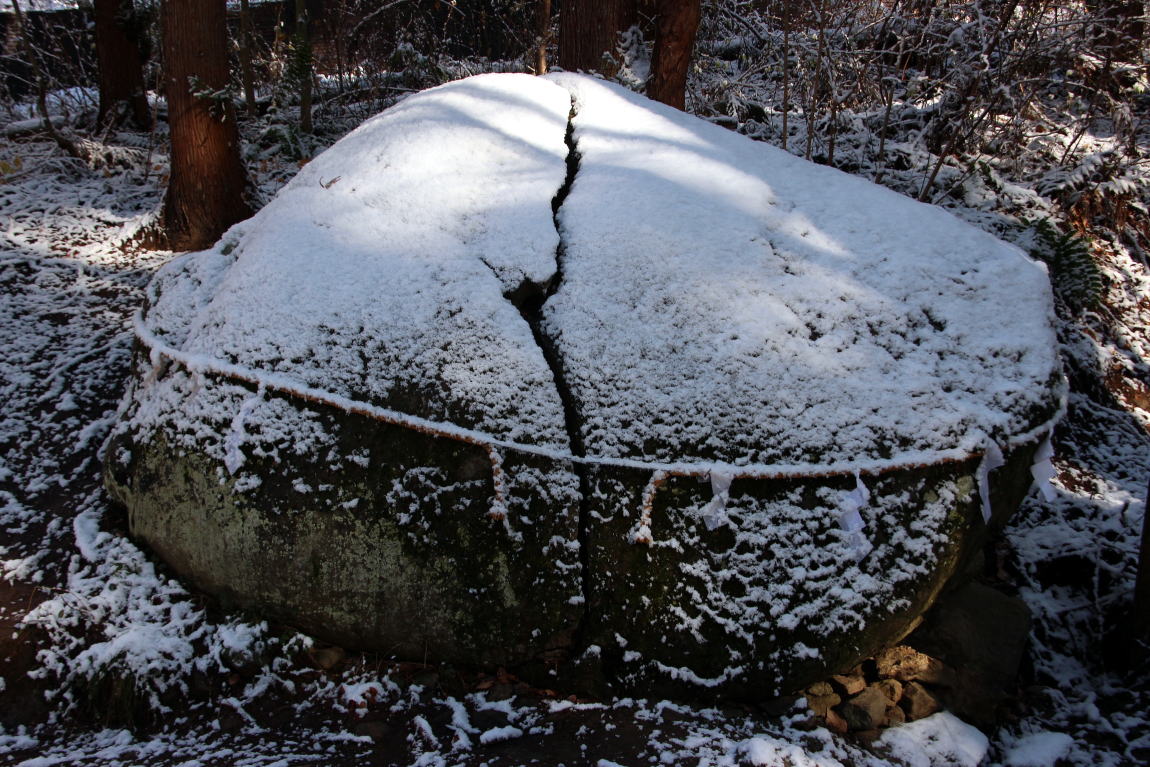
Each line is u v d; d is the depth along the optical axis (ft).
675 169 11.56
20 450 13.14
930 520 9.66
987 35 20.22
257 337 9.94
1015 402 10.05
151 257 19.57
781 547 9.23
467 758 8.37
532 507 9.13
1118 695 10.91
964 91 20.90
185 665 9.45
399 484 9.21
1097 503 14.69
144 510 10.49
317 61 35.45
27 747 8.85
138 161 24.59
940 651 9.91
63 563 10.82
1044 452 10.28
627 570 9.13
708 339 9.68
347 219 10.85
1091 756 9.88
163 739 8.93
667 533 9.14
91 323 16.58
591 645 9.23
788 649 9.21
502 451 9.12
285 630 9.76
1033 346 10.46
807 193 11.78
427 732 8.68
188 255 12.26
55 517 11.70
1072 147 23.72
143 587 10.18
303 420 9.49
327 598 9.43
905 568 9.55
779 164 12.32
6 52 34.63
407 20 35.12
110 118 28.25
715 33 29.07
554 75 14.02
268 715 9.14
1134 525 13.97
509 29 32.55
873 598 9.41
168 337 11.10
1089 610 12.07
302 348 9.73
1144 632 10.93
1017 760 9.64
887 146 23.13
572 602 9.12
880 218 11.46
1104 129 26.32
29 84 32.50
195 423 9.98
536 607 9.12
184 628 9.74
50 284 17.69
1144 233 22.99
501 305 9.85
